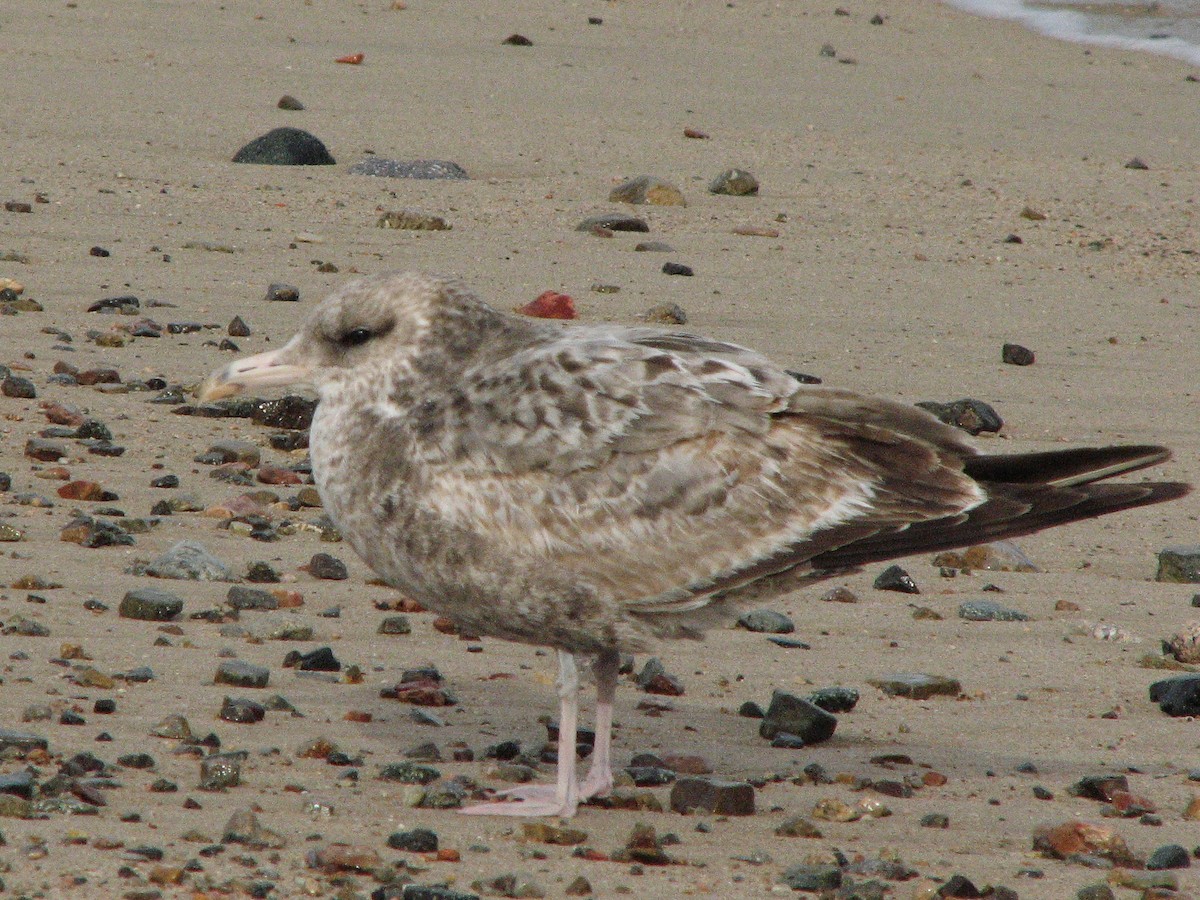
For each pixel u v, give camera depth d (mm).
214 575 12500
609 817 9008
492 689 11047
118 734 9461
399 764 9336
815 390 9219
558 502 8836
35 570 12266
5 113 28000
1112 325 21953
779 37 41344
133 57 32969
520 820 8852
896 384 18672
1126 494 8992
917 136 32750
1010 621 13031
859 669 11828
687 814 9125
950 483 9070
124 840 7883
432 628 12156
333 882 7574
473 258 22297
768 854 8414
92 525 13133
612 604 8945
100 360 17422
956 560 14414
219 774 8859
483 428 8914
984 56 41531
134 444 15367
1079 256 25531
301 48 35125
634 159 28812
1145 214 28266
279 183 25406
